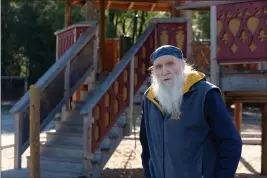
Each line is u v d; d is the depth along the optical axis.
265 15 6.68
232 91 7.34
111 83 7.48
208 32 31.19
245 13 6.88
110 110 7.55
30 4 35.72
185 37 8.72
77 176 7.20
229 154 2.66
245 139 14.79
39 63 36.75
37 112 6.01
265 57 6.67
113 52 12.55
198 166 2.82
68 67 8.31
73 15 26.47
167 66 2.84
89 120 7.11
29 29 35.66
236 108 12.70
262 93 7.84
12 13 35.66
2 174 7.35
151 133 2.99
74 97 9.74
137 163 10.62
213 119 2.73
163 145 2.89
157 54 2.88
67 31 10.17
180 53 2.90
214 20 7.21
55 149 8.13
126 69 7.93
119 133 7.87
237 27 6.97
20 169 7.71
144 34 8.55
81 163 7.54
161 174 2.94
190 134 2.78
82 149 7.79
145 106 3.09
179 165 2.82
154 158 3.01
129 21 33.78
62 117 9.09
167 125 2.84
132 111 8.04
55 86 8.08
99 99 7.25
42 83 7.78
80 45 8.55
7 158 11.24
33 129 5.99
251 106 32.03
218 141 2.73
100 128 7.35
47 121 7.86
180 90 2.80
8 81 37.66
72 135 8.23
